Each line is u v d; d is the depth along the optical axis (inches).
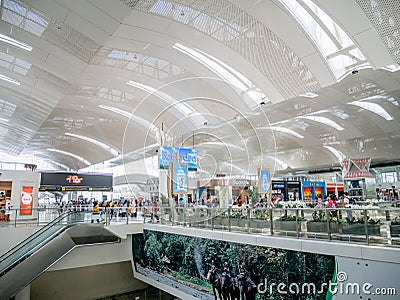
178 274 408.2
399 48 436.1
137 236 512.4
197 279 375.2
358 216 243.1
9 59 710.5
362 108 661.9
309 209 276.4
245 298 310.3
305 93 606.5
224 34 544.1
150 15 502.0
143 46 601.9
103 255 491.5
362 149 786.2
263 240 300.2
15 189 678.5
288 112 716.0
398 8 379.6
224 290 335.3
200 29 538.0
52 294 541.6
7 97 978.7
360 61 528.4
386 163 793.6
